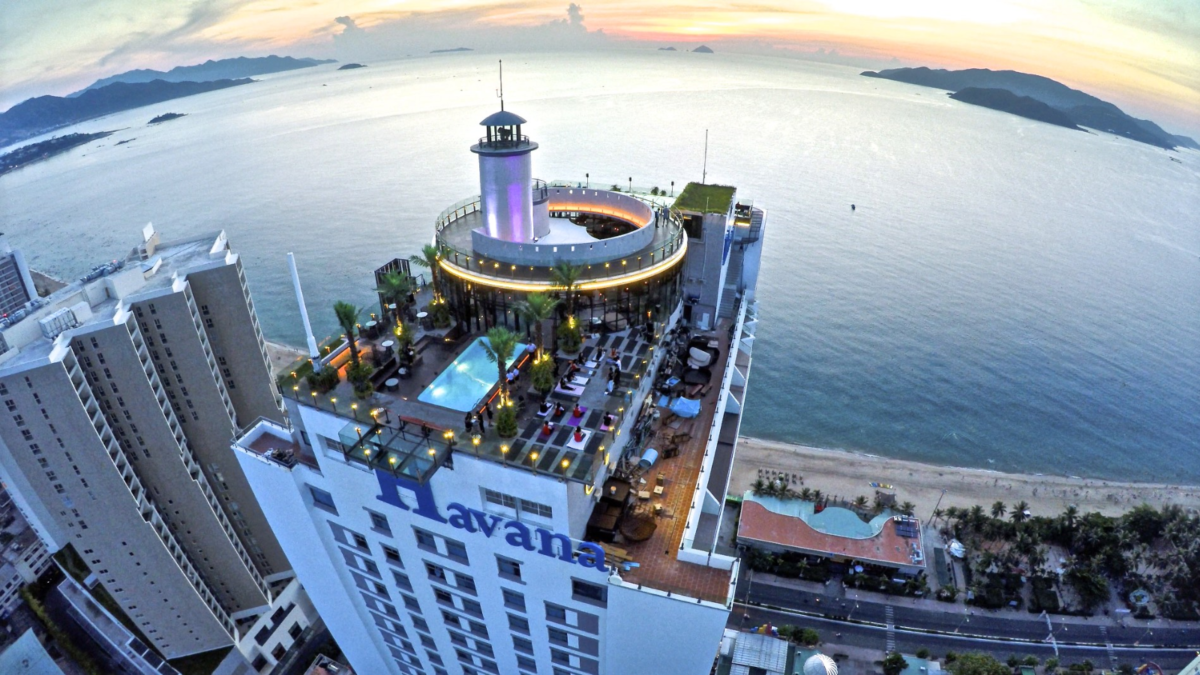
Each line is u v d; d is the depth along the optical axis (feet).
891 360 586.45
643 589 104.68
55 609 389.60
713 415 151.74
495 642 145.89
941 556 370.94
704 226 179.93
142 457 295.28
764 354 591.37
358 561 149.79
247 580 339.36
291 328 638.12
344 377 127.85
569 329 145.89
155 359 303.89
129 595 303.48
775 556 359.46
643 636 115.03
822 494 411.75
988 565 353.92
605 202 193.67
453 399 122.31
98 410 271.28
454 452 106.32
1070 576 345.92
